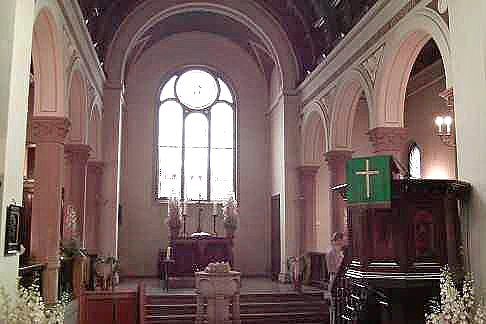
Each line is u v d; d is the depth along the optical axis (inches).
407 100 699.4
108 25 674.8
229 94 879.1
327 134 615.8
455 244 281.4
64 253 478.3
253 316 517.0
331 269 450.0
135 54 836.0
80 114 554.9
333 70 596.1
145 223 824.3
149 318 509.4
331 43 605.6
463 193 279.1
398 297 289.6
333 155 597.0
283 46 740.7
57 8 398.0
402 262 282.8
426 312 287.4
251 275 836.0
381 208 285.6
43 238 409.7
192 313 527.8
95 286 577.3
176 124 864.3
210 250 661.3
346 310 346.6
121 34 714.2
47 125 420.5
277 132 796.0
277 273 773.3
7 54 256.7
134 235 819.4
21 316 231.9
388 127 461.4
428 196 290.8
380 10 469.4
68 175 573.0
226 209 684.1
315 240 709.9
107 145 701.3
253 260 842.2
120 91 709.3
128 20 714.2
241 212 852.0
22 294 247.9
